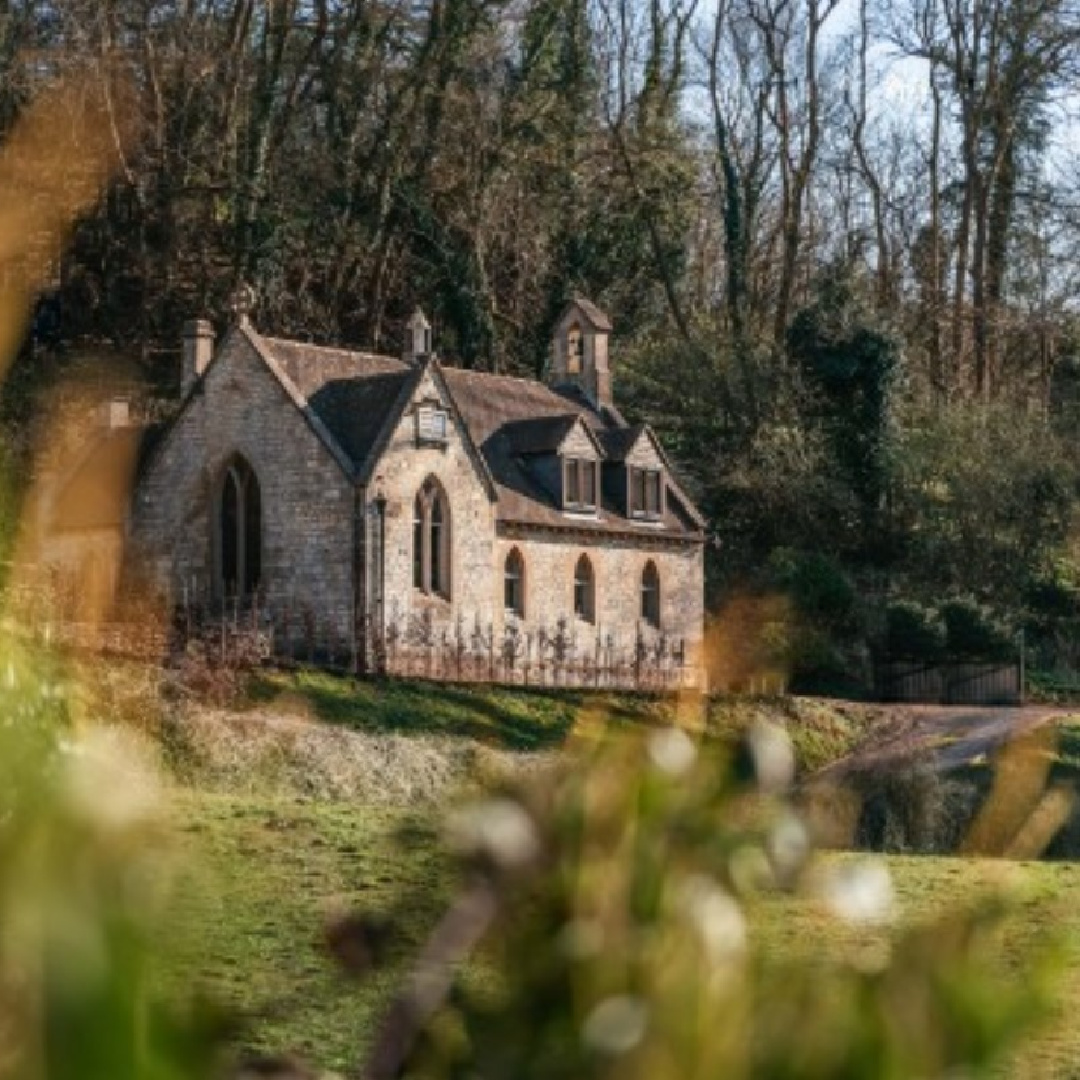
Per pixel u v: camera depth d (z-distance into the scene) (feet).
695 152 270.87
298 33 243.40
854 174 301.02
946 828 110.73
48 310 200.03
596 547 196.13
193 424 176.65
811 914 37.78
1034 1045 39.68
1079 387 276.00
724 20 277.44
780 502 237.66
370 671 147.02
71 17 163.12
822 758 149.69
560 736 143.54
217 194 220.02
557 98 250.16
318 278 238.07
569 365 216.54
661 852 5.57
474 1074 5.29
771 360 249.34
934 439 242.78
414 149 240.32
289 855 67.46
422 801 115.03
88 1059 4.24
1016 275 285.23
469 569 178.60
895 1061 5.09
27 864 4.46
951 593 232.12
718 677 204.13
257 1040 40.24
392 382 175.73
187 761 108.47
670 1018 5.10
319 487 169.99
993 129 279.28
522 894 5.48
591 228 254.06
